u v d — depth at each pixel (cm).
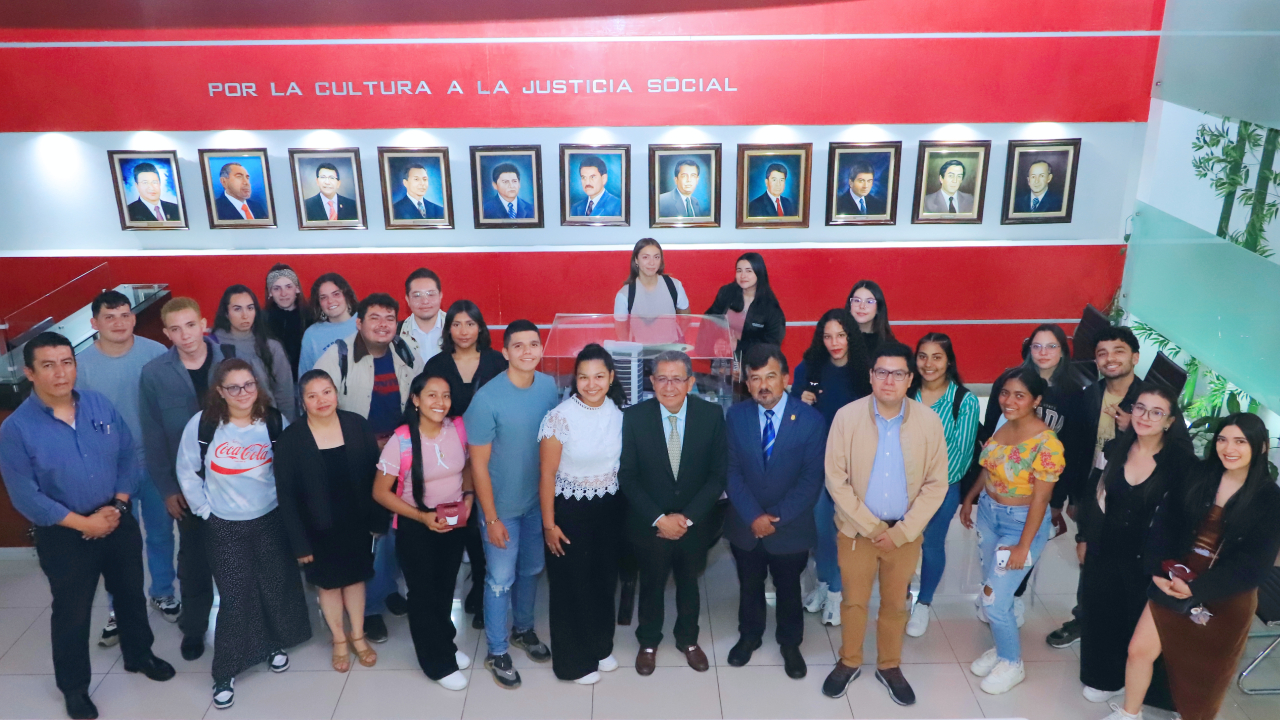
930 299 724
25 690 413
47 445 368
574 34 666
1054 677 419
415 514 386
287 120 679
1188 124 628
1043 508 379
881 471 379
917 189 708
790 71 673
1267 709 398
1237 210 563
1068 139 694
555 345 462
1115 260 718
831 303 724
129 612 405
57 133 689
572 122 686
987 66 672
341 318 501
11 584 498
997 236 725
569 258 714
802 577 505
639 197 715
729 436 397
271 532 398
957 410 418
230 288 459
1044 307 730
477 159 697
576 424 381
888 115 684
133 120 676
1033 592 486
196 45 661
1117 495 372
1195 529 350
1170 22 650
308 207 709
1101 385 443
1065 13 661
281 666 424
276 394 472
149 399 423
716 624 461
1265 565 334
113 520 385
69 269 708
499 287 720
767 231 721
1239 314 553
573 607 399
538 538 418
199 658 434
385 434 446
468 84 675
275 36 661
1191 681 360
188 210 710
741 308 586
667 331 475
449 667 411
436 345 484
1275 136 525
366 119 681
